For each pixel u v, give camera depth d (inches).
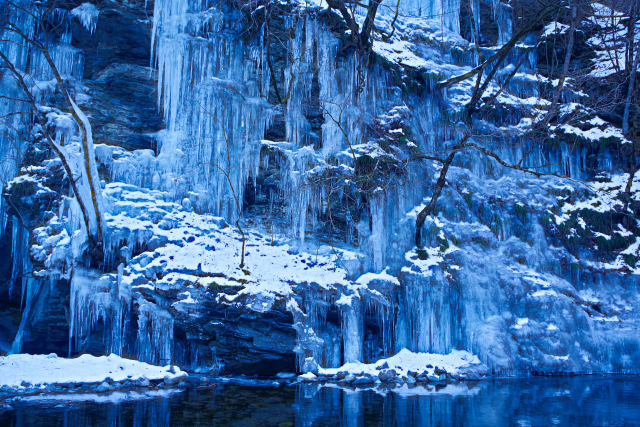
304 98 566.6
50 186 478.9
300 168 534.6
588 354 484.7
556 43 705.6
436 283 472.4
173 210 501.4
